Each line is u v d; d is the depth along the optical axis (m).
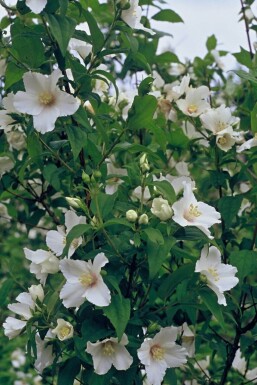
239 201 0.74
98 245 0.65
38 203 0.89
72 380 0.64
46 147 0.69
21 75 0.69
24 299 0.64
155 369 0.61
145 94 0.65
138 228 0.60
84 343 0.60
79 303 0.59
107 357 0.61
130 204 0.66
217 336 0.77
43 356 0.67
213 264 0.63
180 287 0.64
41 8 0.61
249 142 0.71
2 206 0.89
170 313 0.65
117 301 0.59
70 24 0.62
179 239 0.62
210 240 0.61
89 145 0.67
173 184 0.65
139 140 0.86
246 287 0.72
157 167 0.77
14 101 0.61
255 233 0.73
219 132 0.73
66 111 0.61
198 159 0.78
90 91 0.66
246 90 0.93
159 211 0.60
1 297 0.70
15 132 0.82
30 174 0.83
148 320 0.65
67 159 0.77
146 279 0.64
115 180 0.78
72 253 0.62
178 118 0.80
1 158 0.80
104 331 0.61
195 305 0.64
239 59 0.84
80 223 0.62
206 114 0.74
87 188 0.67
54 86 0.61
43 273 0.66
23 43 0.67
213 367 0.90
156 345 0.62
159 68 0.98
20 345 1.36
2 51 0.72
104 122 0.75
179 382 0.97
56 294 0.63
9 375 1.25
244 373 0.78
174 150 0.79
